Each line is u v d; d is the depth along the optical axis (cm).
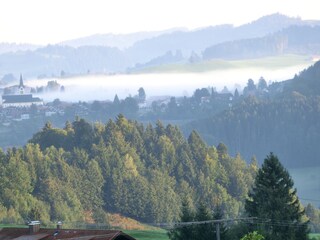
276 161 18175
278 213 17475
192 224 16788
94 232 11381
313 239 18100
